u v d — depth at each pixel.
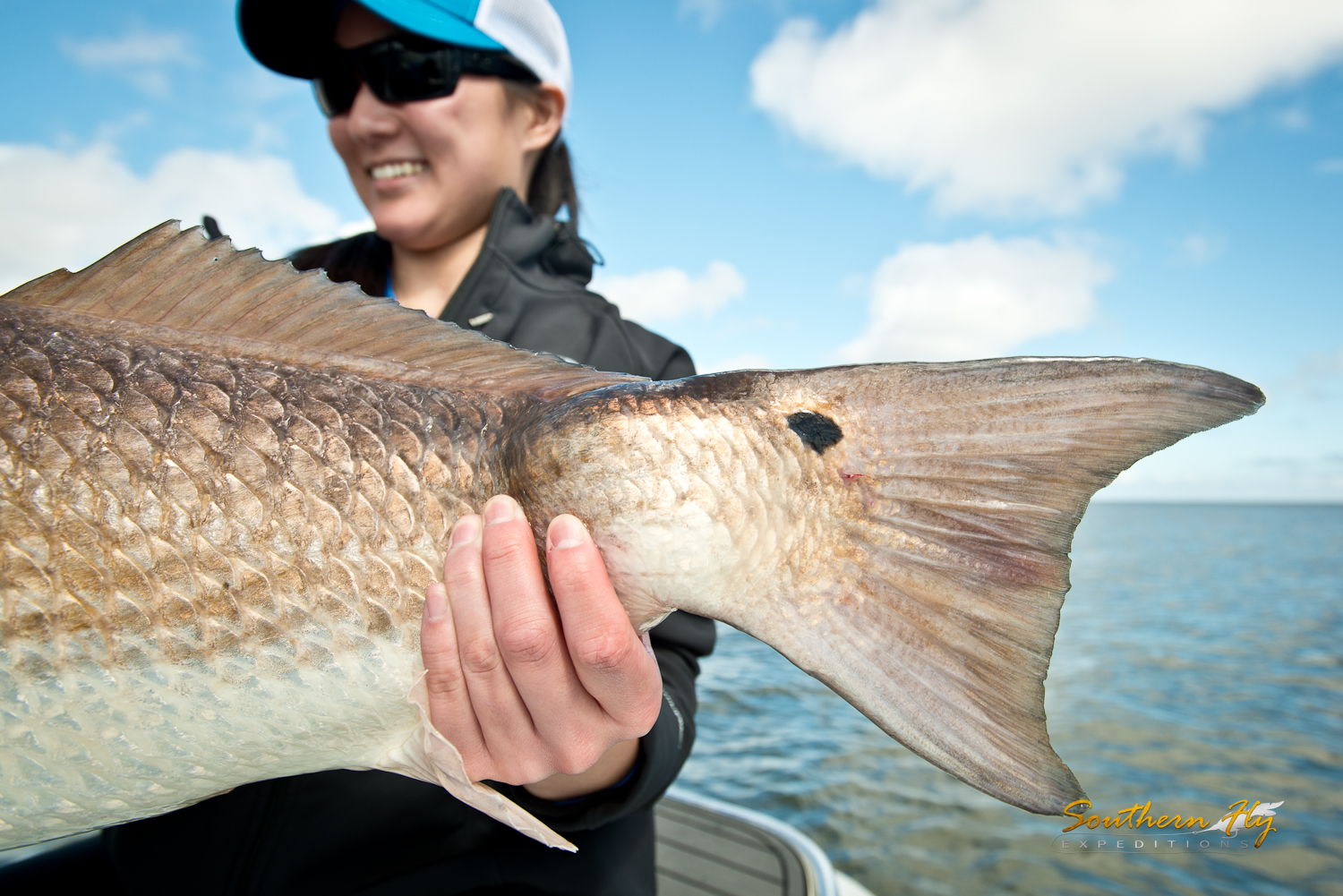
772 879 0.62
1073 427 0.29
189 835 0.36
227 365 0.29
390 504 0.28
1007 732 0.28
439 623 0.27
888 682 0.29
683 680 0.42
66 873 0.46
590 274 0.58
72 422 0.27
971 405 0.30
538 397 0.30
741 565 0.29
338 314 0.31
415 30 0.46
